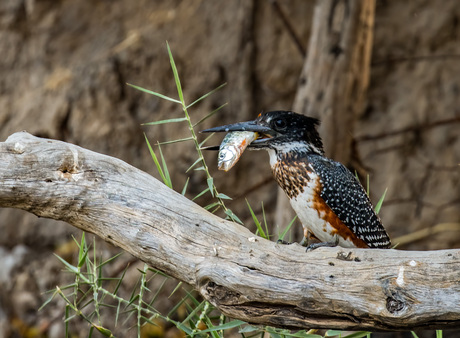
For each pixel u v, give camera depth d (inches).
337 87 400.8
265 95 527.5
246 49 527.5
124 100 537.0
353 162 434.3
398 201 483.8
